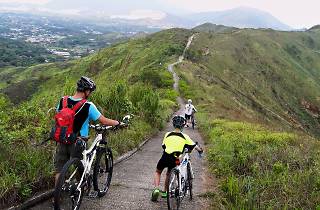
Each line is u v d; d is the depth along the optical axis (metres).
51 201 6.26
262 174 8.19
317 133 112.75
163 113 25.59
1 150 6.56
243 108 62.31
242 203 6.11
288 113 111.44
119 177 8.77
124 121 6.88
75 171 5.54
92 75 119.69
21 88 100.31
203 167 10.91
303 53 173.50
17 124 8.13
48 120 8.50
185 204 7.17
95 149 6.38
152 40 137.38
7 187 5.54
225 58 122.25
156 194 6.79
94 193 6.77
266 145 12.54
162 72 58.88
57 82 104.81
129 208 6.57
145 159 11.47
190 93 48.31
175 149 6.60
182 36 135.38
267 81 127.50
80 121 5.63
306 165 9.27
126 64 105.06
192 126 22.95
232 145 11.91
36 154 6.81
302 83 135.62
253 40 155.38
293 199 6.29
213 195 7.67
